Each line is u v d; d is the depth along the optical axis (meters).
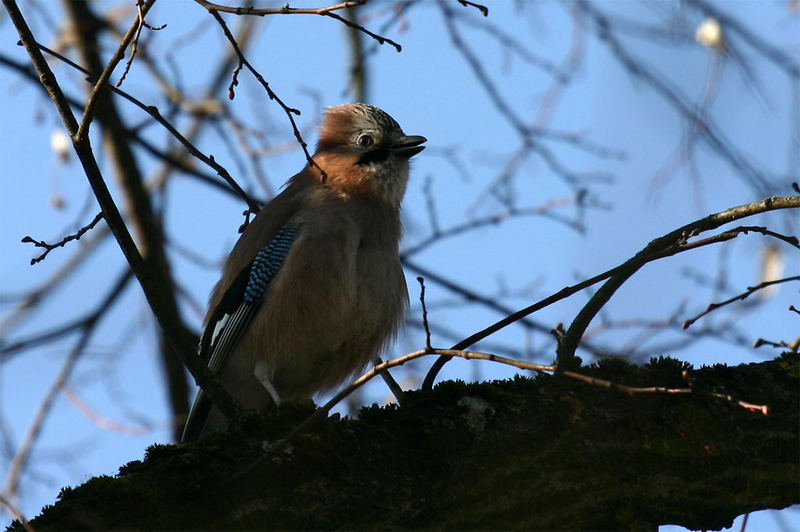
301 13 7.12
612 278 7.32
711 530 6.54
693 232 7.41
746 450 6.39
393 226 10.01
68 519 5.60
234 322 9.64
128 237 7.18
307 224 9.52
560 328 7.20
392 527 5.95
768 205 7.16
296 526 5.77
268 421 6.24
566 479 6.26
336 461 5.98
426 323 6.13
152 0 6.93
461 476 6.13
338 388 9.99
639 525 6.36
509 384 6.60
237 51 7.30
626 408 6.41
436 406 6.40
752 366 6.85
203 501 5.75
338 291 9.30
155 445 6.11
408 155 10.44
